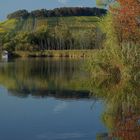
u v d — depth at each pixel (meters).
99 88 39.03
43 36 145.62
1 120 25.12
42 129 22.78
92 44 134.50
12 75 56.19
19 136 21.45
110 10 42.12
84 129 22.59
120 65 43.00
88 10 193.00
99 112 27.03
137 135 21.11
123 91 36.19
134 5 38.75
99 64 46.19
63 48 143.62
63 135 21.50
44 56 134.00
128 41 41.91
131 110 27.41
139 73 40.94
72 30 161.00
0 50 138.50
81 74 55.94
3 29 185.62
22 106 29.77
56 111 27.72
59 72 60.22
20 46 141.25
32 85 43.12
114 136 21.11
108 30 43.69
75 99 32.59
